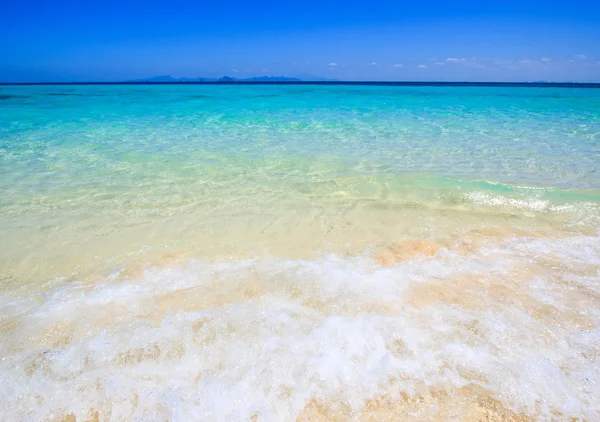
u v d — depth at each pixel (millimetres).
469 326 2746
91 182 6133
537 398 2186
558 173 6531
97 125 12023
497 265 3602
